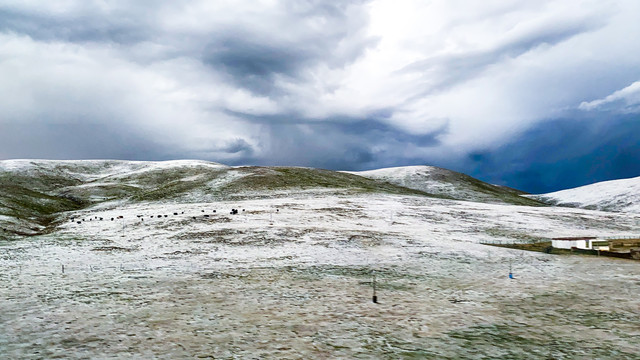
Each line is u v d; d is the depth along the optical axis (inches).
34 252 1267.2
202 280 895.1
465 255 1338.6
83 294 744.3
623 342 528.4
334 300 737.6
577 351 493.7
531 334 557.9
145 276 932.6
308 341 509.4
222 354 456.8
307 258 1232.8
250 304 693.9
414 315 646.5
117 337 508.7
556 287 884.6
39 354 446.3
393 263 1178.6
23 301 686.5
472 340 528.7
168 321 583.5
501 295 802.2
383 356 463.2
